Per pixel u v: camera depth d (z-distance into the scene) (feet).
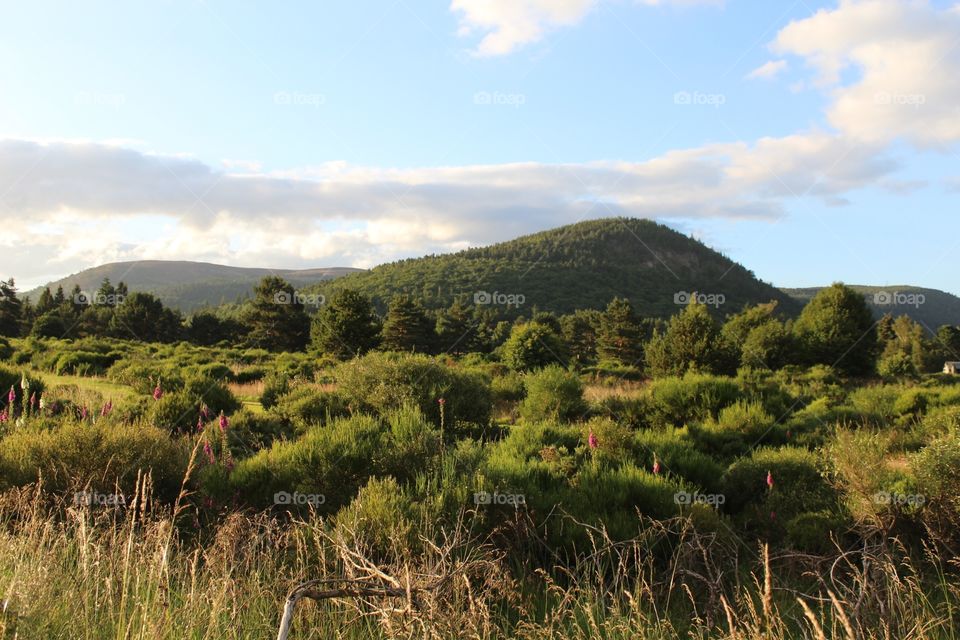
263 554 13.61
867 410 47.52
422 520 14.69
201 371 75.87
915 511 17.33
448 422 38.24
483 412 40.91
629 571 14.76
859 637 8.94
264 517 16.19
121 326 183.01
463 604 10.00
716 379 45.32
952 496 16.87
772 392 46.57
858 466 19.30
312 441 21.11
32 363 90.02
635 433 30.12
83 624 9.02
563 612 11.05
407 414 24.89
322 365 100.07
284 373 70.28
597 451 25.94
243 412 36.99
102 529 14.48
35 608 8.58
